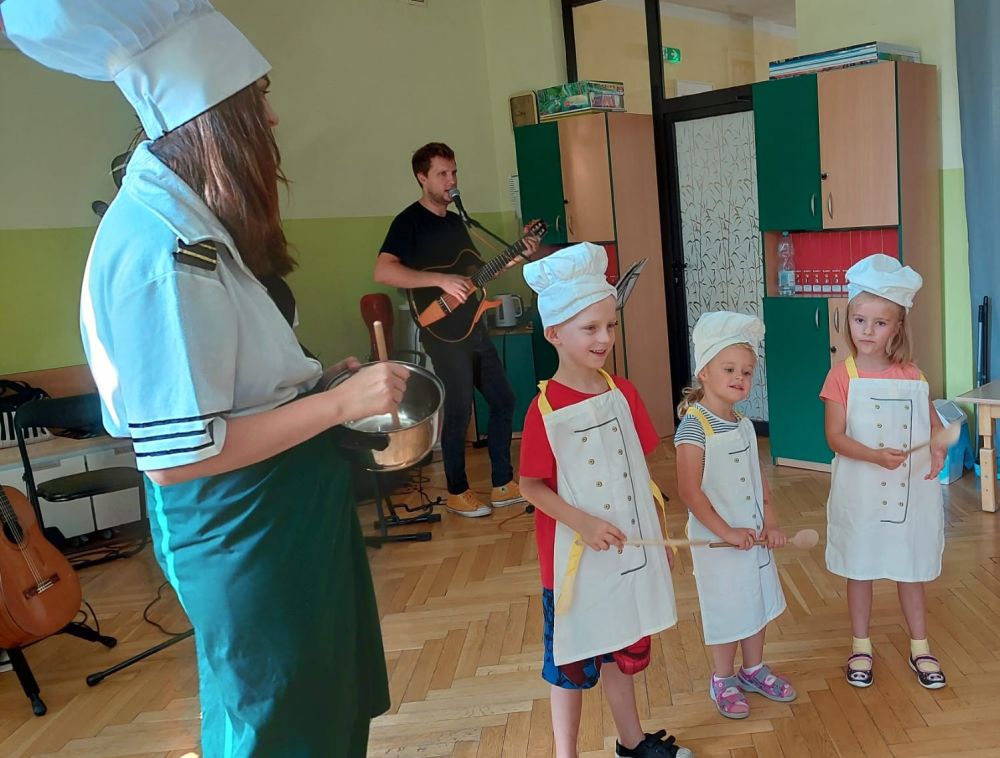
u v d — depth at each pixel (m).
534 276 1.94
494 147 5.80
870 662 2.43
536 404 1.96
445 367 4.10
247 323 1.22
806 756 2.14
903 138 3.92
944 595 2.90
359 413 1.23
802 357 4.30
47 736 2.64
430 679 2.71
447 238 4.16
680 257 5.29
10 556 2.80
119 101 4.38
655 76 5.17
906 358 2.37
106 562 4.14
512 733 2.36
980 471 3.61
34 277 4.18
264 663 1.26
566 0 5.52
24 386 4.05
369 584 1.50
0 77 4.03
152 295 1.11
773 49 4.76
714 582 2.28
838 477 2.43
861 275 2.35
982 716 2.22
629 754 2.14
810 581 3.10
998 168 3.90
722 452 2.22
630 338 5.12
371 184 5.18
